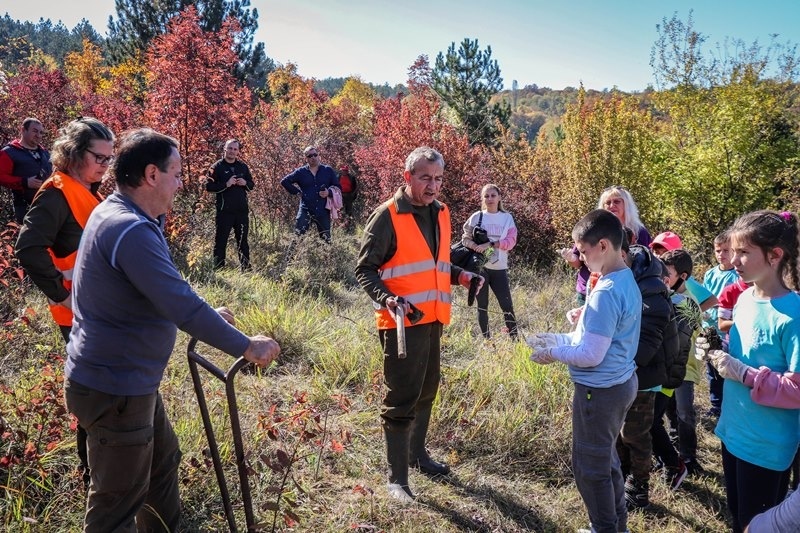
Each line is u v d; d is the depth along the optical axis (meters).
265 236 10.23
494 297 8.62
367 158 16.11
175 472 2.80
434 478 3.98
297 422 3.57
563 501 3.87
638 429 3.71
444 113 21.58
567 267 12.39
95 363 2.35
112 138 3.26
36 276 3.08
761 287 2.78
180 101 9.57
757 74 15.05
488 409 4.79
